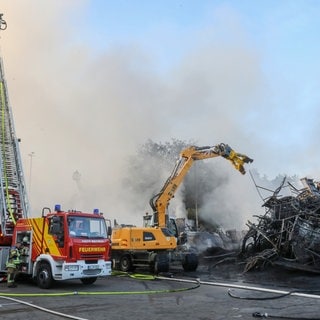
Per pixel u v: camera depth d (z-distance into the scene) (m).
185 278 19.08
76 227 15.09
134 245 21.08
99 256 15.41
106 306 11.56
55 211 15.58
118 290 14.90
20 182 18.77
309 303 12.37
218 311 10.98
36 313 10.38
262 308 11.48
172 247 21.88
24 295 13.20
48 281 14.77
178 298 13.18
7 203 17.78
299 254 19.97
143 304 11.98
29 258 15.61
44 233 15.34
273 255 20.77
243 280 18.30
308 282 16.91
